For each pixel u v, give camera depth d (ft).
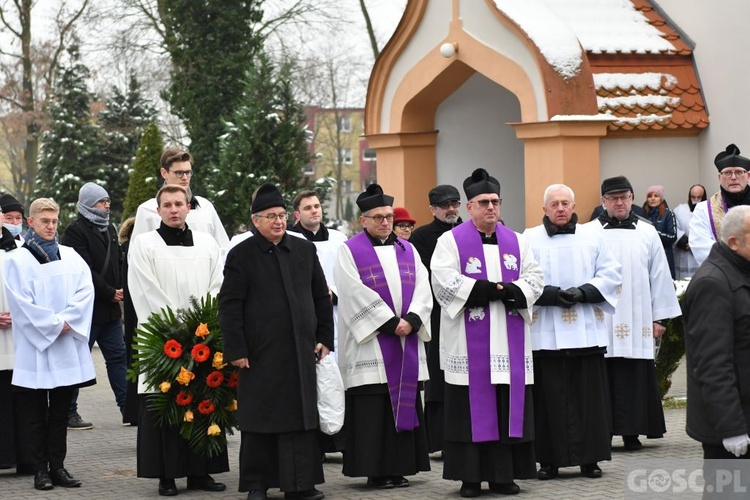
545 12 49.57
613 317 33.22
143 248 29.35
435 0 52.75
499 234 29.17
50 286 30.04
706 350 19.26
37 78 123.65
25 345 29.60
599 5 52.80
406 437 29.07
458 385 28.02
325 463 32.91
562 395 29.50
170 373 27.96
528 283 28.35
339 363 29.73
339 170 171.73
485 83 56.18
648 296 33.60
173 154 32.53
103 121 105.09
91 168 101.76
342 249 29.94
